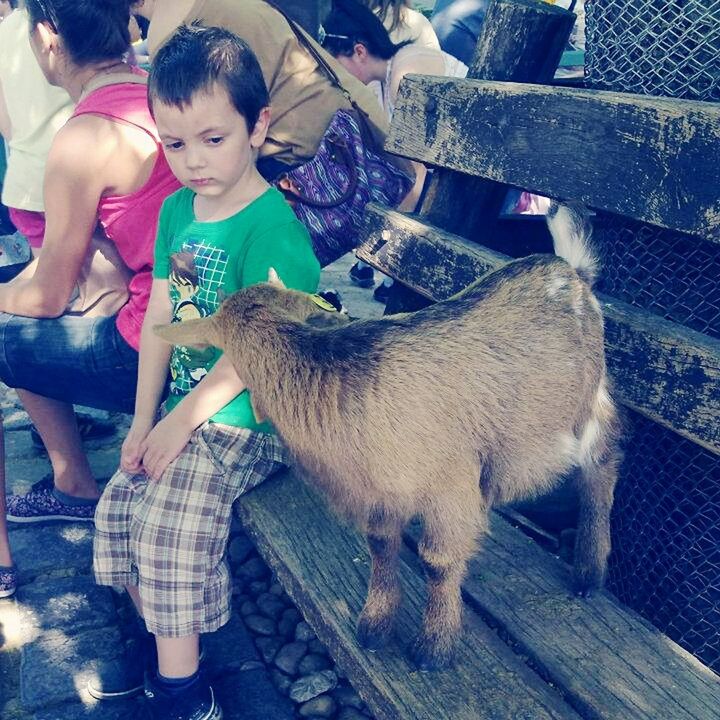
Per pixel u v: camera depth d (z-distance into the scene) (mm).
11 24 3332
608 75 2371
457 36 5086
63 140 2523
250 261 2225
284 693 2467
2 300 2744
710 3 2080
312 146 2963
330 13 4145
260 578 2963
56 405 2994
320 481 1880
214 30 2168
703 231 1838
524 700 1842
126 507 2324
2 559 2736
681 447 2219
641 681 1908
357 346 1795
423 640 1910
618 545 2443
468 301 1895
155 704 2266
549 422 1933
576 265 2139
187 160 2152
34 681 2438
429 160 2637
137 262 2678
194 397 2227
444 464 1770
